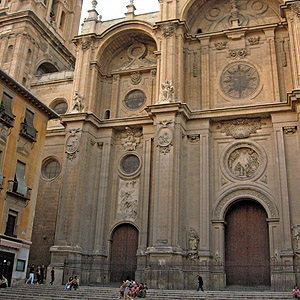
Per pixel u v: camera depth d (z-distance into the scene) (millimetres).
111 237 33625
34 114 30906
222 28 36344
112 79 38906
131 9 38938
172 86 33000
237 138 32375
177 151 31297
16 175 28156
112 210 34312
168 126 31828
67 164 34281
